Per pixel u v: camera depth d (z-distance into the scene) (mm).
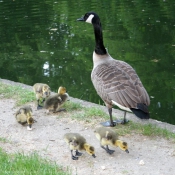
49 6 20797
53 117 7598
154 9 19578
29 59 13875
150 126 6977
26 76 12422
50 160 5871
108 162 5816
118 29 16828
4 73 12703
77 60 13656
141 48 14406
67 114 7723
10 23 17906
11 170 5430
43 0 22188
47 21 18250
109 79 6621
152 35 15859
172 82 11305
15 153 5969
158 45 14680
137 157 5953
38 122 7387
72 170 5586
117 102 6438
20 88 9062
